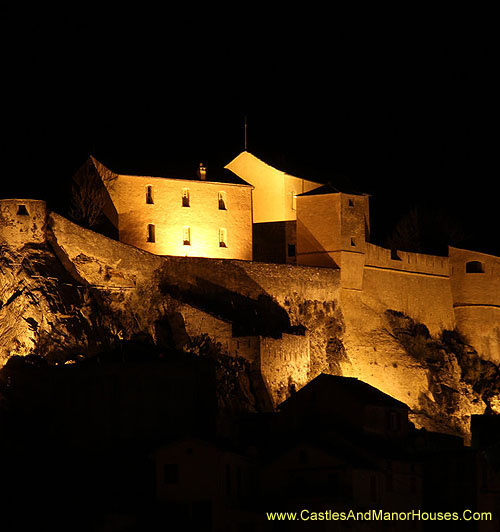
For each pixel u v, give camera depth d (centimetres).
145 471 10469
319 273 14312
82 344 11844
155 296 12794
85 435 11106
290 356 13000
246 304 13500
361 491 10294
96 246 12569
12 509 10019
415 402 14500
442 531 10862
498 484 11150
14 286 11856
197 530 9875
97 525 9762
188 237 14025
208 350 12531
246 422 11806
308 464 10394
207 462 10094
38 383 11194
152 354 11981
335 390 11394
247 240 14500
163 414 11431
